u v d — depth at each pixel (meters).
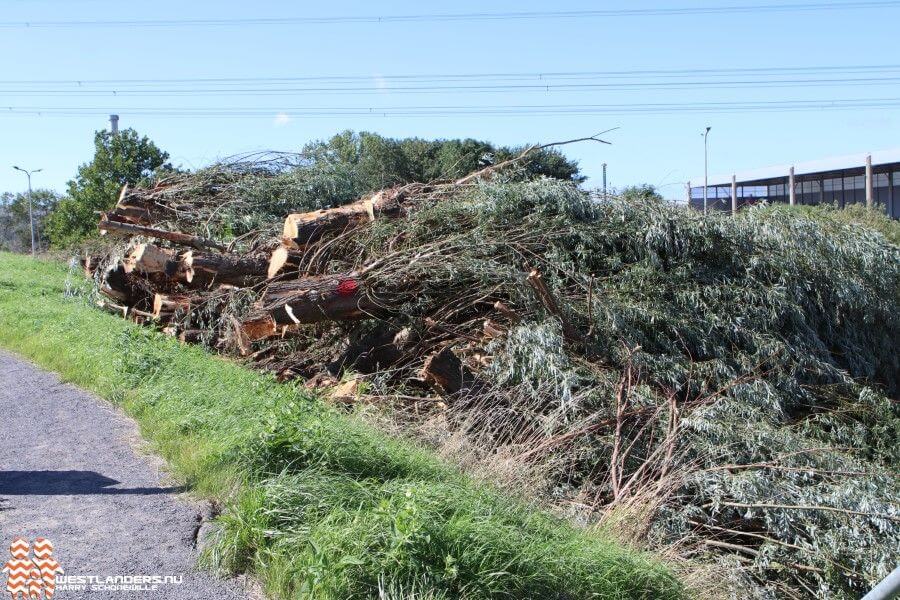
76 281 14.90
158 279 10.85
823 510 6.01
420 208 9.41
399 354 8.16
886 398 8.23
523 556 3.86
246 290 9.29
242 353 8.92
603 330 7.92
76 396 7.43
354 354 8.30
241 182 12.47
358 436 5.39
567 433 6.68
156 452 5.71
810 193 46.47
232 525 4.09
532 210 9.16
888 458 7.74
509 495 5.38
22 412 6.86
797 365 8.12
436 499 4.26
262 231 11.04
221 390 6.72
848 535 5.83
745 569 5.74
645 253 8.77
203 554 4.01
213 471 5.00
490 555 3.76
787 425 7.60
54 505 4.71
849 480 6.37
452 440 6.40
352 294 8.05
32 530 4.34
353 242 9.26
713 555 5.93
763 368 8.09
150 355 7.76
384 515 3.79
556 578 3.90
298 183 12.40
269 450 4.89
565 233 8.70
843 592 5.66
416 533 3.62
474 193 9.45
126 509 4.65
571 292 8.50
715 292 8.43
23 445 5.92
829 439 7.63
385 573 3.54
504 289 8.25
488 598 3.54
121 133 26.30
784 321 8.73
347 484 4.49
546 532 4.58
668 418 6.99
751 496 6.04
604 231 8.77
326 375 8.17
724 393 7.60
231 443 5.15
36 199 45.31
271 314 7.84
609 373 7.46
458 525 3.86
